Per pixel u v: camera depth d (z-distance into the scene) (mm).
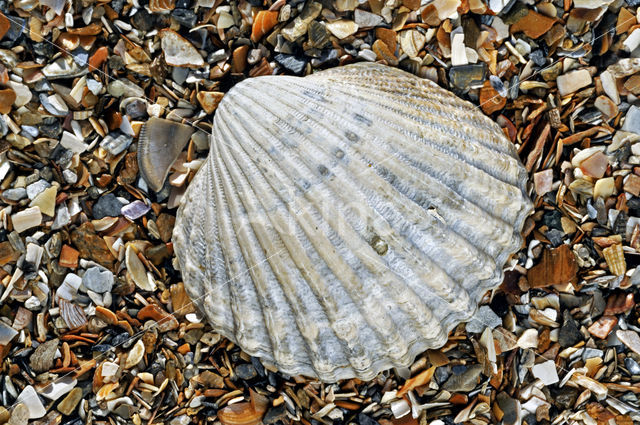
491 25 149
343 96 141
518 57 150
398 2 148
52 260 150
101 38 148
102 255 150
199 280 146
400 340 144
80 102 148
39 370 149
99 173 150
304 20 148
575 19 148
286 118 139
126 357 150
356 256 140
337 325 142
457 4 147
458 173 142
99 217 150
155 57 149
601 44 149
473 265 145
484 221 144
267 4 148
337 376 146
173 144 150
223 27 149
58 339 150
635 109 150
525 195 149
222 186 140
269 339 145
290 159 138
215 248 143
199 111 150
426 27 149
